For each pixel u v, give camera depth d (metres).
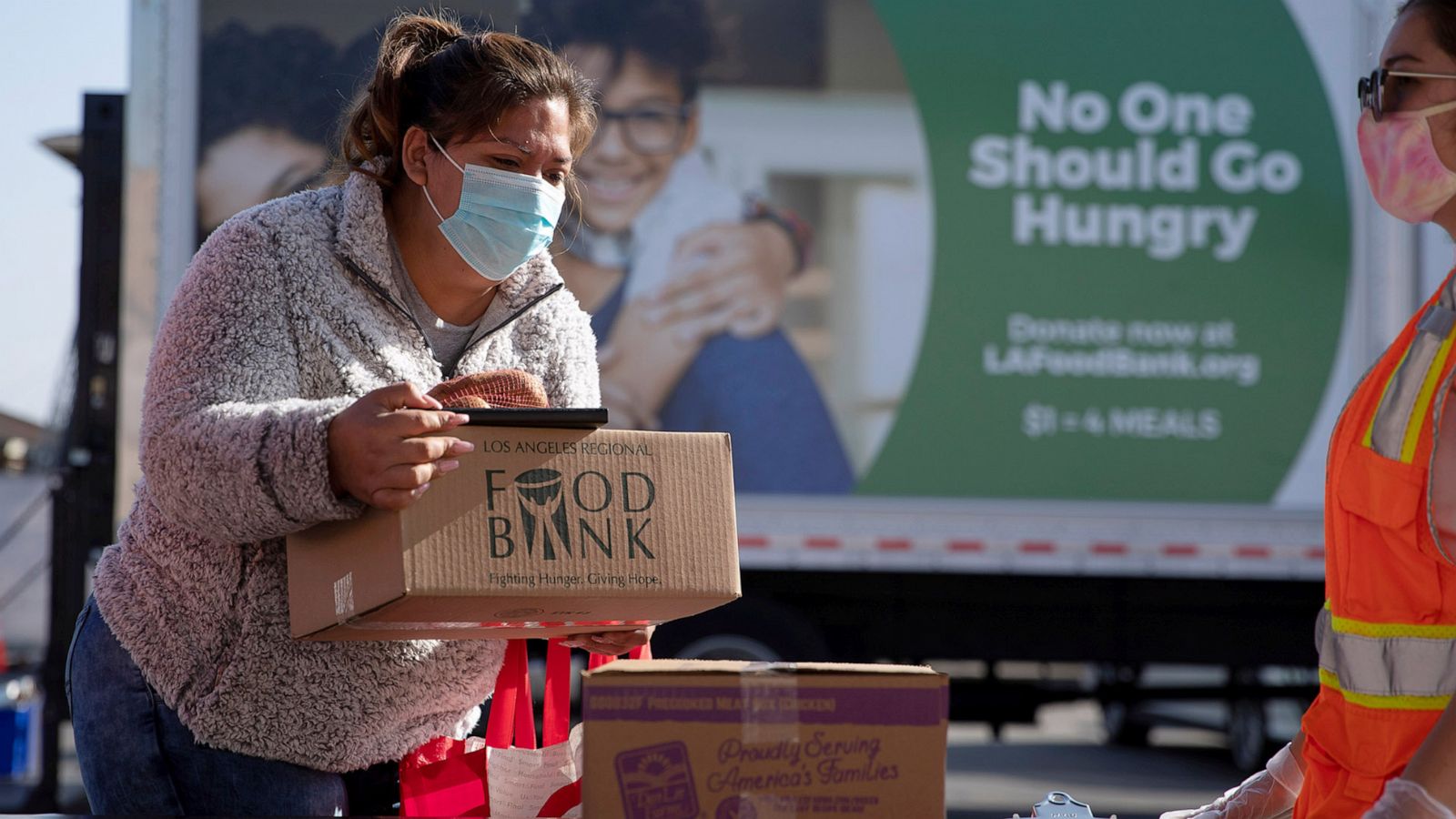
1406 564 3.20
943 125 12.37
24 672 13.11
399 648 3.94
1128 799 14.60
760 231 12.16
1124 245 12.51
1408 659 3.21
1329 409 12.59
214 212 11.72
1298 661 12.94
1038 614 12.85
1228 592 12.87
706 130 12.13
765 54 12.23
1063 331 12.45
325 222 4.03
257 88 11.80
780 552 12.21
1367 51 12.56
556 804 4.20
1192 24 12.57
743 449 12.16
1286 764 3.83
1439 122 3.33
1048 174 12.46
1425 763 2.99
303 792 3.93
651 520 3.51
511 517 3.38
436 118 4.00
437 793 4.19
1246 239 12.58
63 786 14.12
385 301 4.04
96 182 11.76
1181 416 12.52
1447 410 3.16
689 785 3.00
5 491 24.42
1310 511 12.56
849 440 12.23
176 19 11.75
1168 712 18.06
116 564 3.99
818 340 12.22
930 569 12.31
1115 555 12.46
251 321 3.75
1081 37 12.51
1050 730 23.34
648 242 12.03
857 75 12.31
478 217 4.02
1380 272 12.59
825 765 3.05
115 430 11.70
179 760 3.92
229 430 3.45
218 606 3.83
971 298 12.38
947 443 12.34
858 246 12.27
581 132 4.34
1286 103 12.59
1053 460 12.42
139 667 3.90
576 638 4.32
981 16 12.45
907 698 3.08
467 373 4.20
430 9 4.65
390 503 3.24
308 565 3.63
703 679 3.03
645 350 12.03
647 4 12.09
